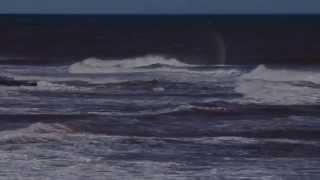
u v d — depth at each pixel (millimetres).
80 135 69938
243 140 68688
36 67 167000
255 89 110938
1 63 179250
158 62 175125
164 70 159625
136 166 57438
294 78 127188
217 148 65250
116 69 162250
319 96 102250
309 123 78938
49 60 192125
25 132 69875
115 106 95375
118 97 106500
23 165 57031
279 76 129375
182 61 191375
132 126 76812
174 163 58906
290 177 54688
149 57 179125
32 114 86062
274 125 77625
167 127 76625
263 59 193625
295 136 71375
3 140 66062
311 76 126625
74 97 106000
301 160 60500
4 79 123688
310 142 68062
